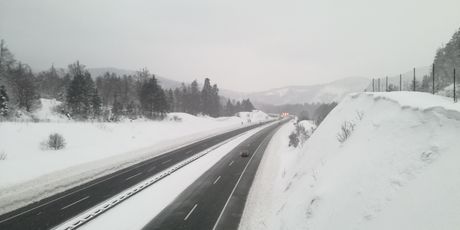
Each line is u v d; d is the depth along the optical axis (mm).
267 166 34906
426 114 10203
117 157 35219
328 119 23781
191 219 18047
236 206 20594
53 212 18016
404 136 10414
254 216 18656
